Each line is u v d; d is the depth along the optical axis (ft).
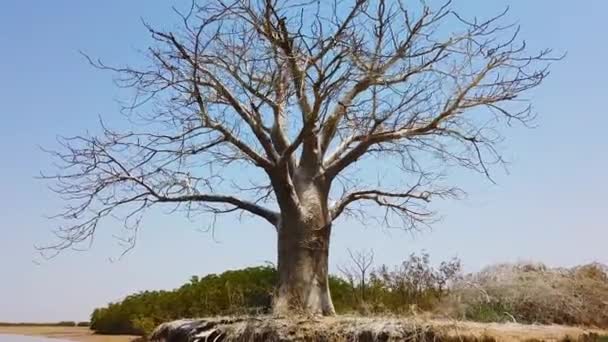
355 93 56.49
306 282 53.98
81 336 103.96
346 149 59.47
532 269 62.59
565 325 54.54
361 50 53.26
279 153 56.59
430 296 56.44
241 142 55.77
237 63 55.06
